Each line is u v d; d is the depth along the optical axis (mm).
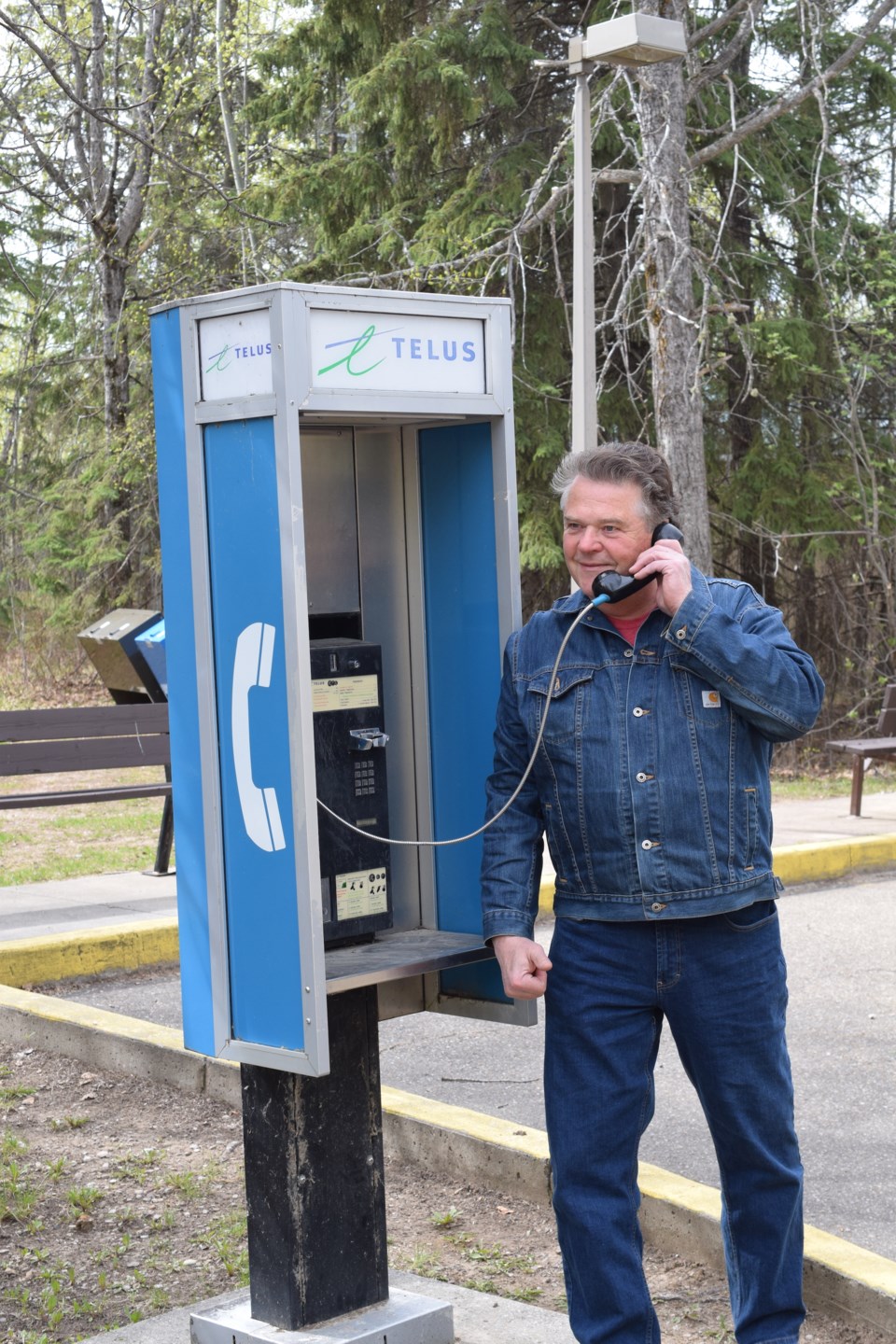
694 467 12172
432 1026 6445
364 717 3434
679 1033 2830
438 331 3170
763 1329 2904
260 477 2938
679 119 11906
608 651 2818
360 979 3057
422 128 15305
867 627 17344
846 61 12570
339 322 2963
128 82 19734
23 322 22922
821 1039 6059
